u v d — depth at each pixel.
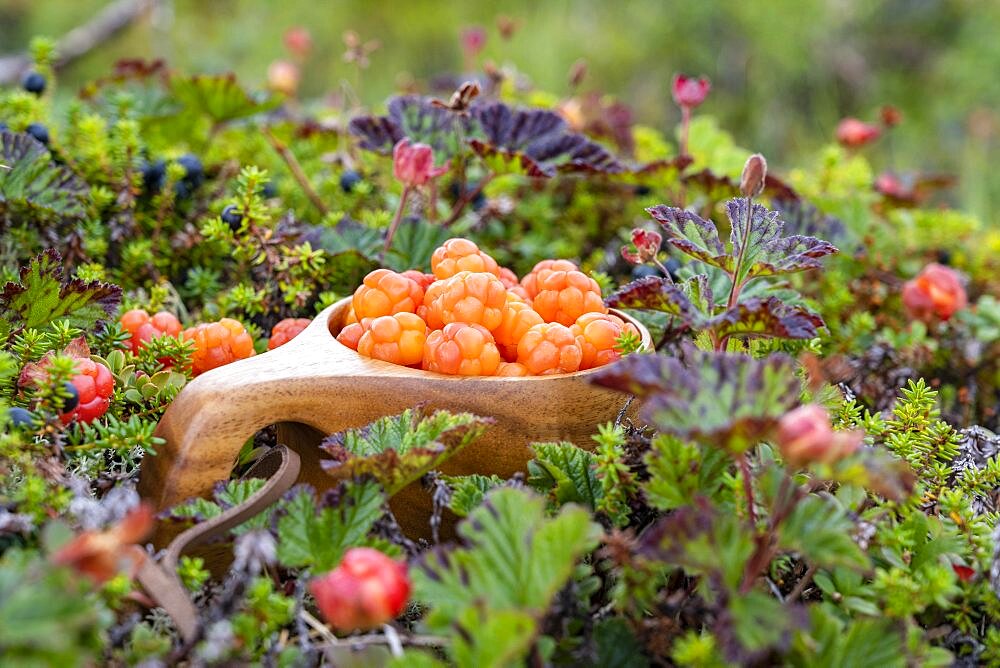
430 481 0.45
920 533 0.44
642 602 0.42
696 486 0.43
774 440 0.42
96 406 0.46
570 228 0.65
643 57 1.64
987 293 0.66
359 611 0.39
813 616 0.41
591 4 1.69
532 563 0.40
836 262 0.62
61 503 0.42
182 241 0.57
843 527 0.40
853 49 1.65
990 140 1.37
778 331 0.45
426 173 0.54
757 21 1.60
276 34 1.59
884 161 1.46
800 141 1.53
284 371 0.45
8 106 0.60
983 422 0.60
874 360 0.57
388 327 0.46
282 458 0.44
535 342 0.46
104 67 1.39
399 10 1.63
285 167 0.65
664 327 0.53
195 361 0.49
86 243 0.55
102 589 0.41
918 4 1.68
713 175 0.60
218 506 0.43
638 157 0.76
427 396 0.45
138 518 0.36
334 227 0.57
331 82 1.57
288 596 0.44
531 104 0.74
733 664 0.40
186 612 0.41
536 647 0.40
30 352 0.47
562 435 0.45
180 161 0.59
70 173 0.54
